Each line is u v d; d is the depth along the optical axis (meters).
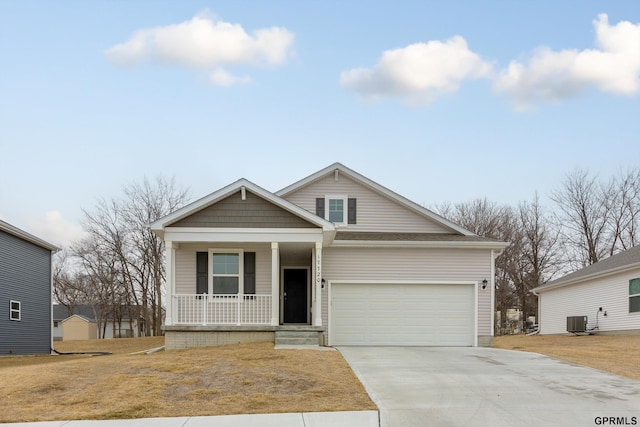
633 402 10.21
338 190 23.67
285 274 23.05
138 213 44.91
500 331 49.59
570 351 17.95
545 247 48.03
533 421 9.02
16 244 24.38
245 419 9.19
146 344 30.36
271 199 18.91
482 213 50.50
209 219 18.97
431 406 9.91
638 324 25.50
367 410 9.63
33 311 25.73
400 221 23.66
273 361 13.98
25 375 12.58
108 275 48.00
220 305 20.00
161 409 9.82
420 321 21.19
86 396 10.73
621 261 27.84
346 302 21.23
